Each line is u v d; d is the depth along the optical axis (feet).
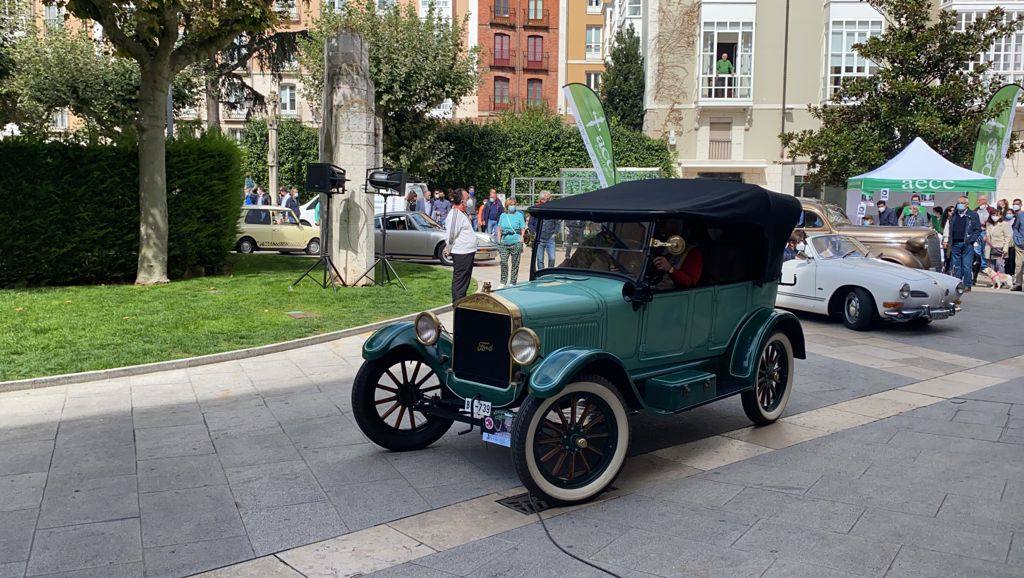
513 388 17.43
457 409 19.03
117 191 47.21
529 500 17.16
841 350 34.88
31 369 27.40
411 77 90.89
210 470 18.92
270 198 89.66
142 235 46.93
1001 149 68.08
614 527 15.64
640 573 13.55
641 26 127.95
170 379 27.73
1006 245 58.44
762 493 17.42
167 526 15.69
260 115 122.72
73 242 45.93
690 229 20.63
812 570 13.48
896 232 53.52
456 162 101.76
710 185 21.83
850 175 75.36
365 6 93.71
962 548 14.29
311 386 26.99
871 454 20.16
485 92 149.48
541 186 102.22
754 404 22.31
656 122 108.17
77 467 18.98
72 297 41.16
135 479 18.24
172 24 43.73
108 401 24.90
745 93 104.27
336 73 47.44
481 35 148.15
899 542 14.60
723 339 21.97
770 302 23.68
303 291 44.78
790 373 23.73
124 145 47.32
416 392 20.44
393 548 14.74
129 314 37.01
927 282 38.68
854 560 13.85
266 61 102.68
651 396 19.30
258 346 31.94
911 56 71.92
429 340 19.06
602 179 55.57
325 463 19.52
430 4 95.09
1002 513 15.97
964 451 20.25
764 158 105.81
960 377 29.63
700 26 103.65
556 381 15.90
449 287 48.60
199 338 32.68
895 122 72.02
